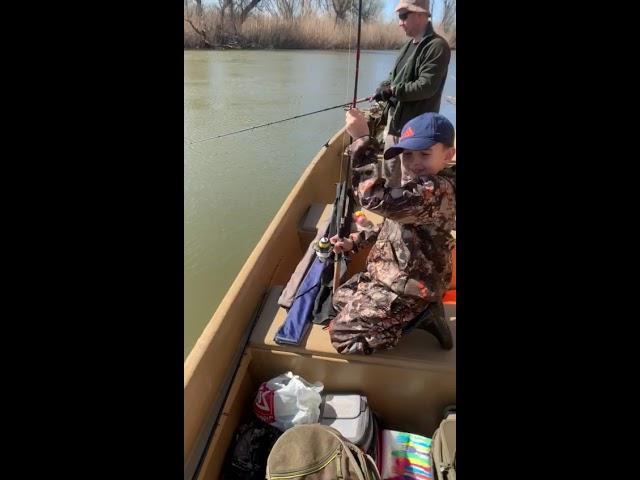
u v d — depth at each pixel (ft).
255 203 17.51
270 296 7.06
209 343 5.55
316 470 4.67
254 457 5.41
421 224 5.31
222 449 5.41
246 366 6.06
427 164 5.02
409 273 5.50
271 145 21.03
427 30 7.72
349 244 6.53
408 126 5.11
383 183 5.04
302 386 5.67
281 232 8.50
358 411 5.67
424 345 6.10
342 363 6.00
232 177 18.78
